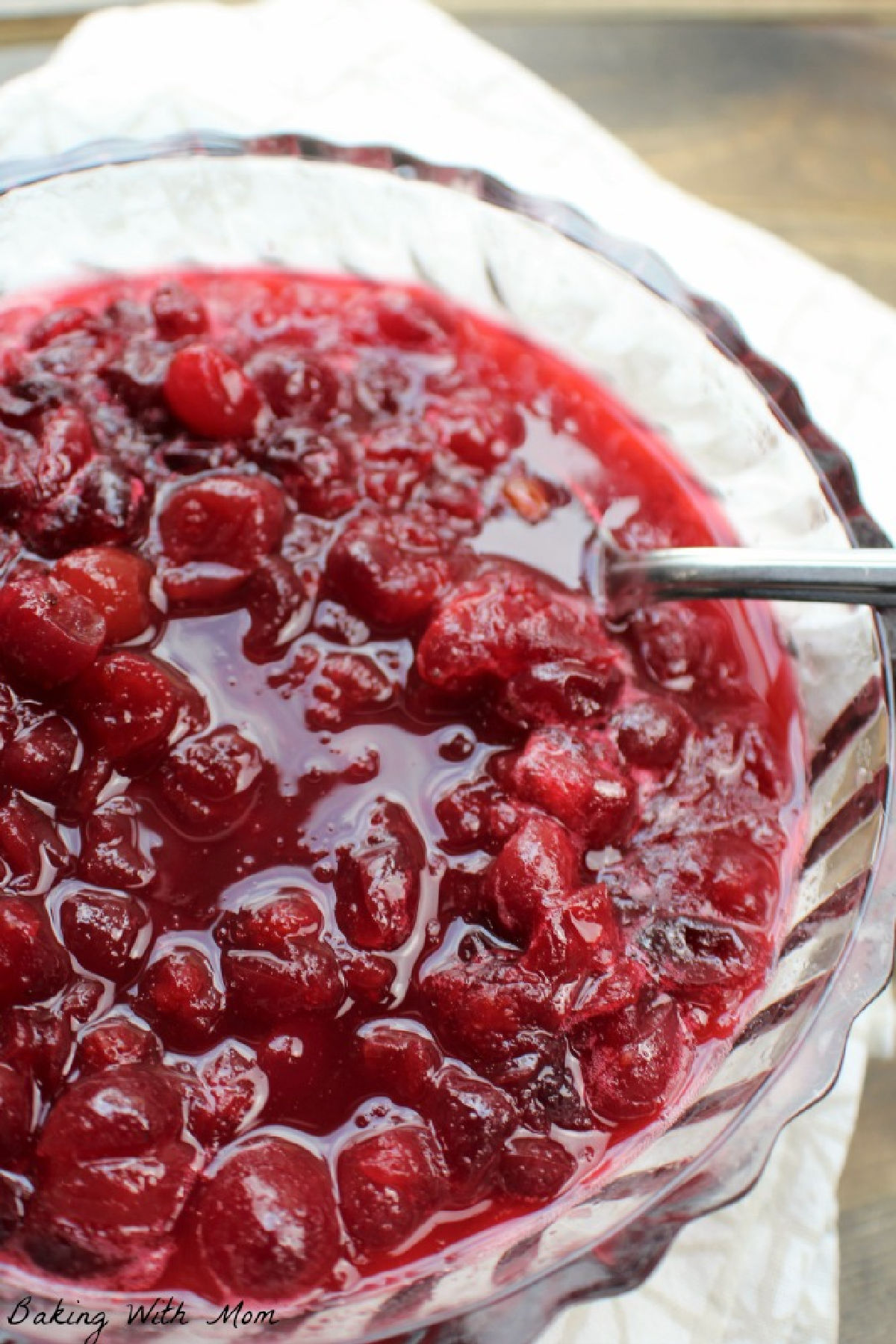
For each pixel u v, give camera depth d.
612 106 0.54
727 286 0.50
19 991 0.40
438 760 0.42
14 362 0.44
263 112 0.51
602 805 0.41
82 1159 0.39
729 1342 0.44
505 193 0.46
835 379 0.50
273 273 0.47
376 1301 0.40
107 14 0.51
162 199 0.46
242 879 0.41
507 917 0.41
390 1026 0.41
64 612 0.41
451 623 0.42
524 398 0.46
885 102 0.55
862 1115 0.47
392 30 0.52
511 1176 0.40
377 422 0.45
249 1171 0.39
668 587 0.43
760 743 0.44
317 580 0.43
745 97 0.54
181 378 0.43
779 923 0.43
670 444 0.46
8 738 0.41
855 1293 0.45
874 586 0.41
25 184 0.45
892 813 0.42
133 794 0.41
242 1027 0.40
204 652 0.43
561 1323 0.43
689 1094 0.41
